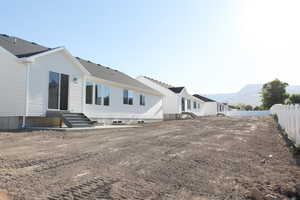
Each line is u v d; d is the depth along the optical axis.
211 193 3.08
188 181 3.53
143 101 21.55
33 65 10.66
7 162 4.34
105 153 5.28
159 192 3.09
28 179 3.45
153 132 9.62
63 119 11.55
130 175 3.76
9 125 10.25
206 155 5.20
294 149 5.86
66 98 12.67
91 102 14.73
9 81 10.69
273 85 43.06
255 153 5.48
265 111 41.44
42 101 11.10
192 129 10.91
